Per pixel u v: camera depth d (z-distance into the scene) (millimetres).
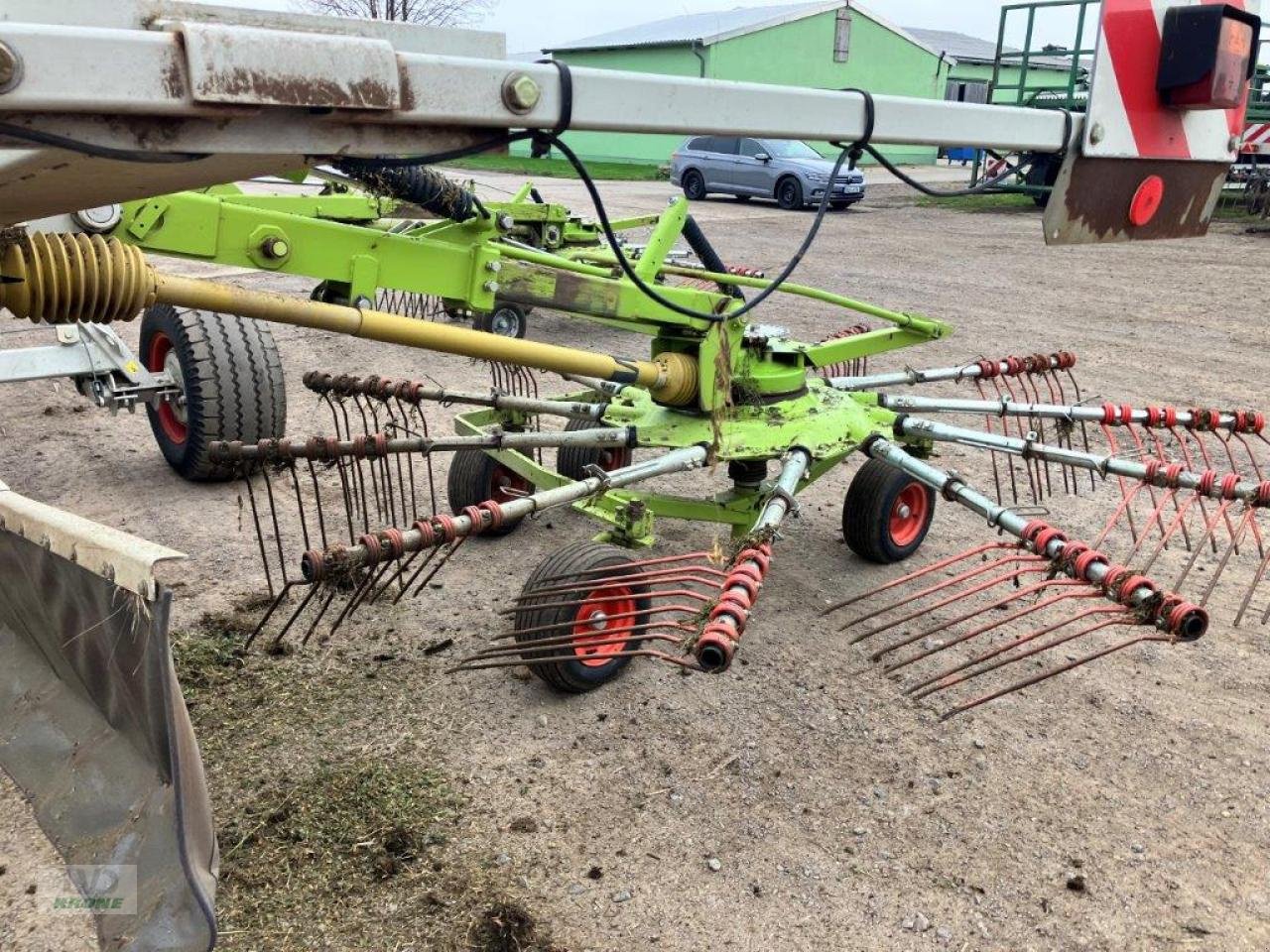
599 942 2723
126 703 1959
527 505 3299
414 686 3904
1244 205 18641
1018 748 3566
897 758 3512
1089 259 14031
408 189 3848
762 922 2797
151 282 2543
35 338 8906
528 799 3283
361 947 2691
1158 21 2639
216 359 5484
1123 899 2883
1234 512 5559
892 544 4930
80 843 1941
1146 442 6730
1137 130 2688
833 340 5387
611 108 2004
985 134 2613
